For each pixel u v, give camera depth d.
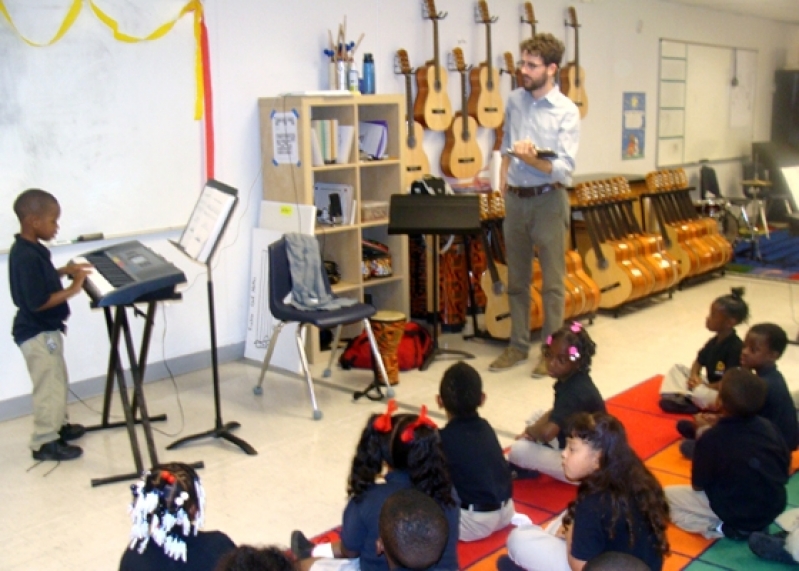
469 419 2.83
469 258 5.39
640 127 8.48
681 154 9.32
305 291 4.20
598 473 2.13
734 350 3.82
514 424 3.96
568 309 5.39
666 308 6.31
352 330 5.37
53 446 3.61
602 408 3.13
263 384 4.62
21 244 3.44
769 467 2.71
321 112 5.21
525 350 4.89
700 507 2.86
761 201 8.98
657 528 2.08
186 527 1.92
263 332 4.96
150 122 4.47
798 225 7.32
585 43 7.51
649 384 4.51
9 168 3.97
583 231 6.25
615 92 8.01
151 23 4.39
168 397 4.41
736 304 3.83
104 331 4.47
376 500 2.19
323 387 4.54
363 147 5.38
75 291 3.35
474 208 4.67
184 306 4.78
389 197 5.42
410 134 5.71
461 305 5.68
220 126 4.80
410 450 2.20
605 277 5.94
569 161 4.47
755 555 2.72
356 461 2.26
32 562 2.78
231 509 3.12
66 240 4.21
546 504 3.16
